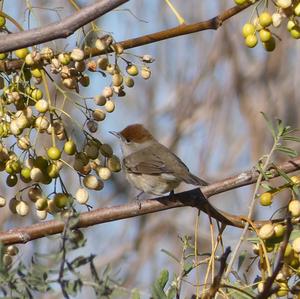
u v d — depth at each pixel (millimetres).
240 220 8227
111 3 7637
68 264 6137
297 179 8195
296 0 8258
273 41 8367
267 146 15992
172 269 16391
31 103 8352
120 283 6469
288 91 15992
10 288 6176
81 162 8102
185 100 16516
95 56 8805
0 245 6371
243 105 16156
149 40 8734
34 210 15219
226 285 7250
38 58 8227
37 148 13867
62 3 14945
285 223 7727
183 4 16016
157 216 17109
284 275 7602
